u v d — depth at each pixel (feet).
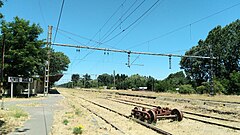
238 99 117.60
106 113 71.67
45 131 41.45
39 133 39.83
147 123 50.52
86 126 47.60
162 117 53.78
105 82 583.17
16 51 131.75
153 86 317.83
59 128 44.27
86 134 40.19
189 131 44.86
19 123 49.08
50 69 256.52
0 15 45.85
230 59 242.99
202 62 262.67
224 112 73.46
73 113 67.31
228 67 246.27
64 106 88.74
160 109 55.98
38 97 142.41
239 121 56.03
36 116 60.13
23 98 129.59
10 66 130.52
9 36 132.16
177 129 46.73
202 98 128.88
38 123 49.47
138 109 60.80
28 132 40.55
